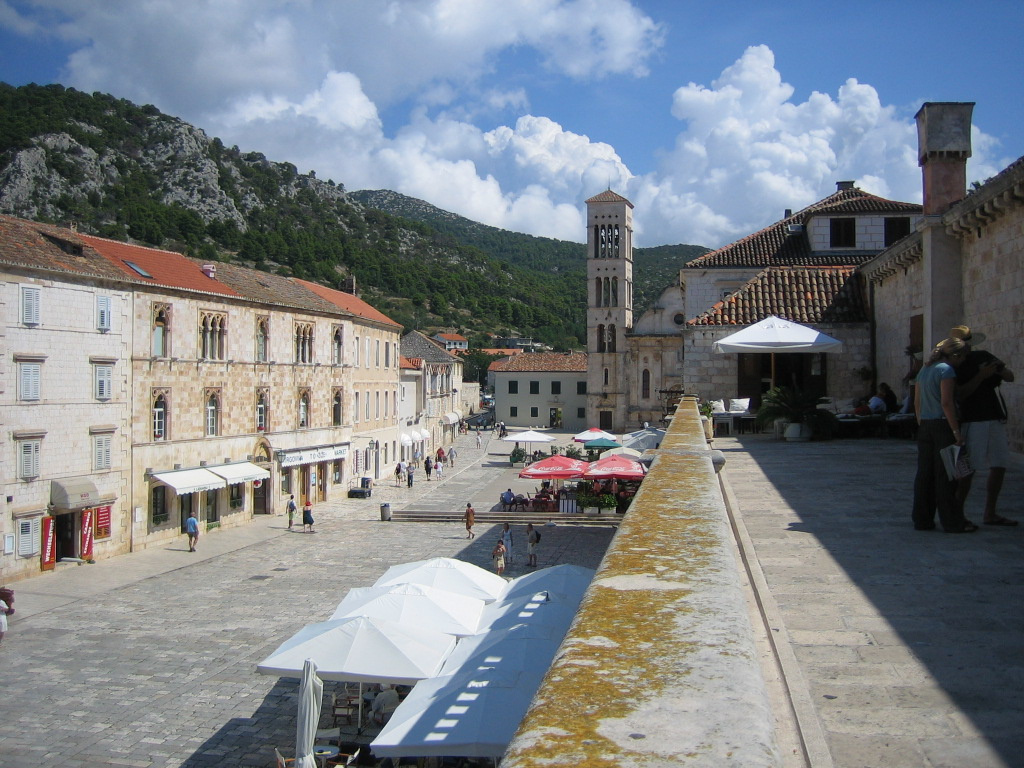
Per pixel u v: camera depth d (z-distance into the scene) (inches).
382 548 1521.9
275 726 722.2
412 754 506.9
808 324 1149.1
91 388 1331.2
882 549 352.5
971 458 395.2
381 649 682.2
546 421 4527.6
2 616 930.1
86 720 727.7
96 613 1064.2
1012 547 348.8
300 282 2304.4
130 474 1422.2
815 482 585.6
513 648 629.0
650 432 1840.6
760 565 327.9
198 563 1375.5
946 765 150.6
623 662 94.2
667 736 73.8
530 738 74.2
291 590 1194.6
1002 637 230.4
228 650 923.4
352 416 2314.2
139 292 1439.5
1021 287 666.8
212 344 1657.2
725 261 1691.7
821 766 146.7
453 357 4215.1
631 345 3592.5
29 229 1341.0
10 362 1183.6
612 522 1772.9
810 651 221.9
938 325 810.2
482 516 1828.2
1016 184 642.2
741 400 1094.4
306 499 2039.9
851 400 1096.2
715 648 98.8
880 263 1058.7
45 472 1245.1
